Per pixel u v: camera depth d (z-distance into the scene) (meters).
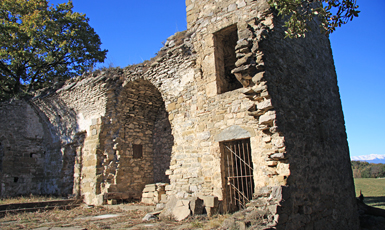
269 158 6.92
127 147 11.81
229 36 9.76
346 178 9.95
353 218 9.71
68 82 13.74
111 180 11.21
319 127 8.84
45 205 10.82
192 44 9.35
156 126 13.01
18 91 17.58
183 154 9.20
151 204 10.22
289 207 6.16
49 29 17.73
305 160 7.53
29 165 14.70
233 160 8.22
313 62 9.48
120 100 11.78
